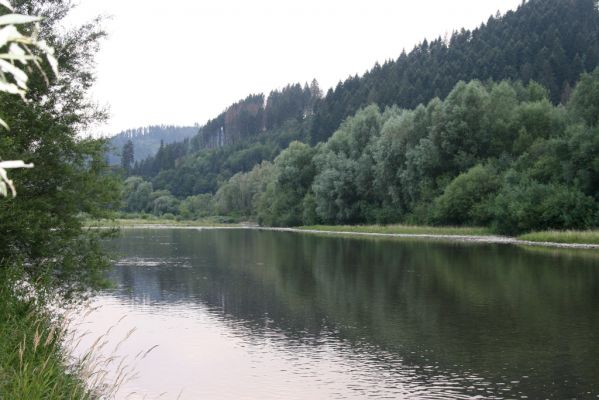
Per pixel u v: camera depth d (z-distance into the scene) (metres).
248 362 12.02
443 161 65.19
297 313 17.16
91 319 16.19
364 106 123.62
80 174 12.44
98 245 13.12
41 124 11.89
